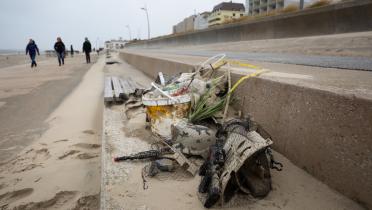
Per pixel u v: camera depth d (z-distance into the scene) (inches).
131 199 90.4
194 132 116.3
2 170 152.9
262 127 129.4
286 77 137.9
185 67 248.8
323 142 94.3
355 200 83.5
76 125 229.0
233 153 91.7
